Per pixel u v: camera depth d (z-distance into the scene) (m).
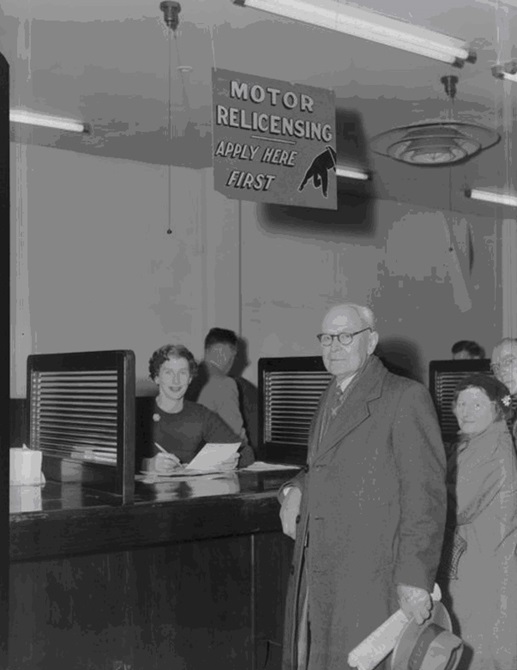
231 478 3.02
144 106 5.22
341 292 7.41
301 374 3.93
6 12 3.90
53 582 2.25
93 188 6.02
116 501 2.38
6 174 1.88
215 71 2.90
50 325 5.83
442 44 4.04
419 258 8.09
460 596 2.51
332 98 3.18
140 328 6.19
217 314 6.51
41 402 3.09
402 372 7.71
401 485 2.16
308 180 3.11
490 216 8.53
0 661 1.87
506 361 2.98
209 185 6.48
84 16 3.95
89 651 2.31
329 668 2.22
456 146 5.02
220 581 2.58
